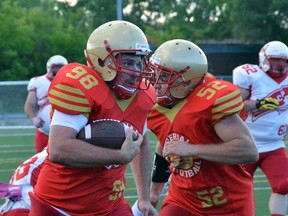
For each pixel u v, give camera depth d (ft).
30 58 169.99
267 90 37.42
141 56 21.22
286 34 197.36
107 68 20.90
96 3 218.18
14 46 165.99
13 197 24.50
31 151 75.82
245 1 197.57
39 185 22.21
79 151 20.11
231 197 24.50
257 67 37.96
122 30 20.97
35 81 51.21
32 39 169.37
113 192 22.26
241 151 22.44
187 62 23.08
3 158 70.18
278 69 37.22
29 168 24.94
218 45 197.26
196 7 223.30
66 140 20.10
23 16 172.24
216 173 23.99
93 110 20.83
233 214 24.82
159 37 205.57
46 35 172.14
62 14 203.10
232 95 22.63
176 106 23.73
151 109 23.00
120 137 20.83
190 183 24.39
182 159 24.06
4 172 60.49
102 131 20.67
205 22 221.66
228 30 213.25
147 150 24.50
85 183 21.53
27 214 24.56
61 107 20.16
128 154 20.67
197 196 24.66
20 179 24.82
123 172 22.59
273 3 195.21
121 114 21.48
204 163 23.73
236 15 199.41
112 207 22.54
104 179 21.77
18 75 165.17
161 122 24.12
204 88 23.29
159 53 23.40
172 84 23.24
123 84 20.98
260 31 197.47
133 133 21.27
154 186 27.25
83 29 194.08
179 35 210.18
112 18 218.79
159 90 23.48
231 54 197.77
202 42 215.92
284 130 37.40
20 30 166.91
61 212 21.80
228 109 22.39
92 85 20.71
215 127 22.80
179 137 23.67
